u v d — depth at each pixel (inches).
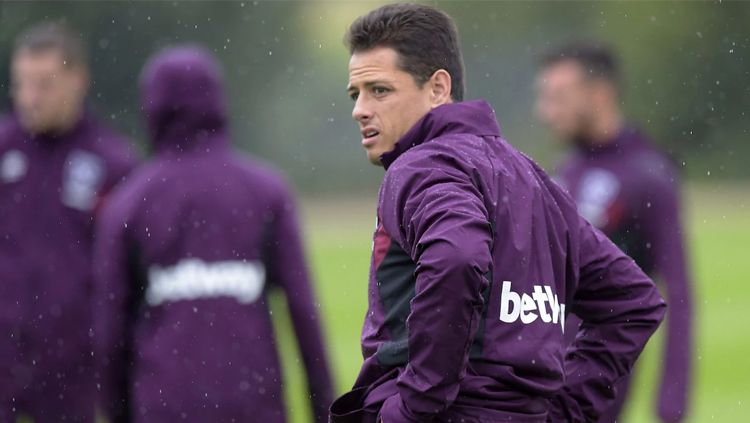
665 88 5561.0
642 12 5610.2
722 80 5536.4
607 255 540.1
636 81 5595.5
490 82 5492.1
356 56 541.6
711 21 5536.4
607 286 539.5
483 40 5536.4
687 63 5570.9
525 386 492.4
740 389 1563.7
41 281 888.9
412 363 471.8
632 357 544.7
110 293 744.3
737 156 5477.4
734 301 2642.7
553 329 505.7
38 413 893.2
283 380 762.2
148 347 740.0
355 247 3703.3
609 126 898.1
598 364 544.4
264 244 760.3
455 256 456.1
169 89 751.7
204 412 731.4
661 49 5600.4
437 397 470.9
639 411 1371.8
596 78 888.3
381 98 535.8
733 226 4466.0
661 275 881.5
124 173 909.8
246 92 5032.0
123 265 745.6
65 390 893.2
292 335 773.3
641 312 541.0
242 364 741.9
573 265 526.6
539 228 508.7
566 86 892.6
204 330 738.2
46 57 885.2
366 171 5423.2
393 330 502.0
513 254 494.6
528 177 516.4
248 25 4923.7
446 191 476.1
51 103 887.1
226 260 746.2
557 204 527.5
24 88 888.9
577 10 5679.1
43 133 895.7
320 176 5378.9
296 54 5246.1
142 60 4212.6
